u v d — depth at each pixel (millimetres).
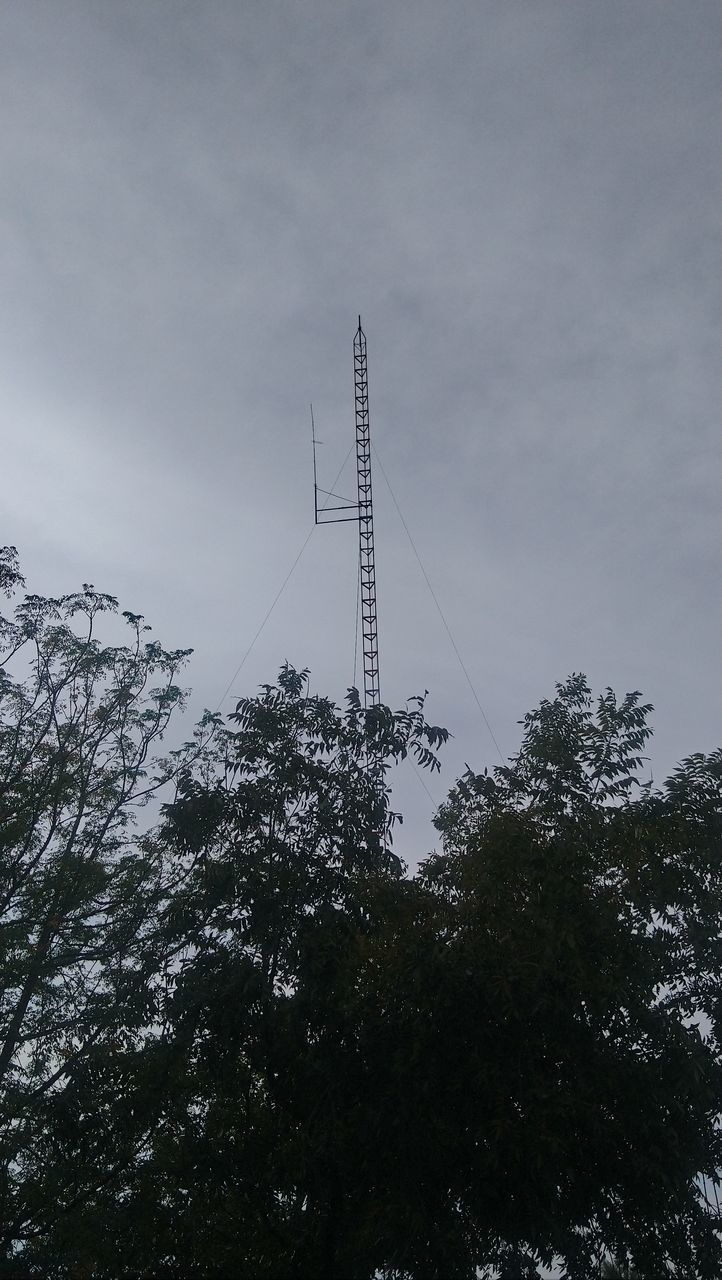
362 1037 12812
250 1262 13516
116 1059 15125
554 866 13133
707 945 13859
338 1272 12922
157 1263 13531
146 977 16156
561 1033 12492
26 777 22141
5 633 23750
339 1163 12727
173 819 15859
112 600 24578
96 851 21922
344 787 16281
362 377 35469
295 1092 13719
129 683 24828
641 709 15641
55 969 19125
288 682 17406
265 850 15320
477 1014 12547
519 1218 12055
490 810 15484
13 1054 18469
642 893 13492
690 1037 12938
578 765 15266
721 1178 14266
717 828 14117
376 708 16781
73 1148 14969
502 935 12961
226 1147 14273
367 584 31844
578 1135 12305
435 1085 12203
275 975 14445
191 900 15633
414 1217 11680
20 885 20250
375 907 14547
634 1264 13422
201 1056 14211
